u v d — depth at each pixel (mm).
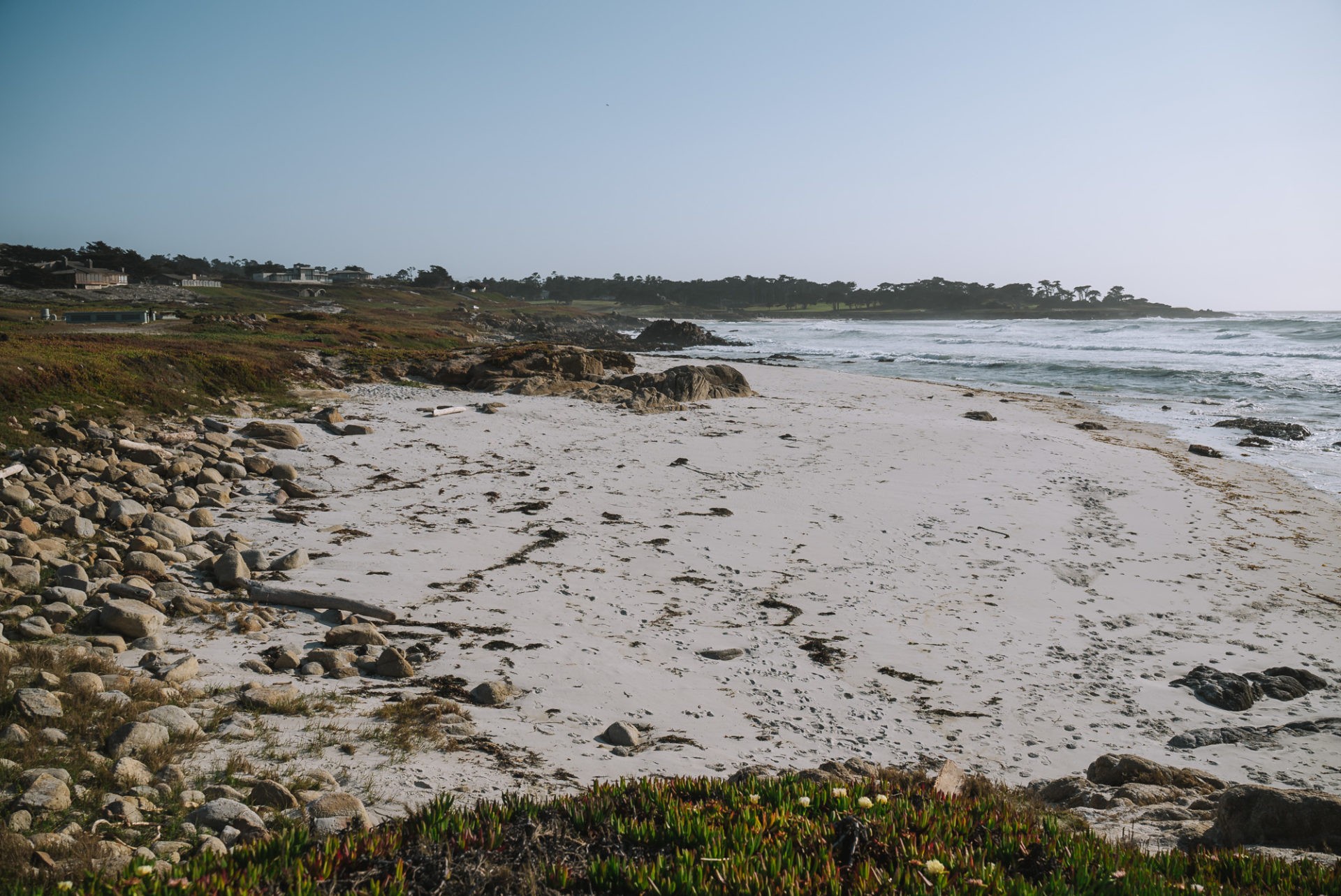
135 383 28453
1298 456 29078
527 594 14109
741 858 3859
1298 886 4246
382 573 14758
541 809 4633
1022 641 12977
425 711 8938
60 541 13656
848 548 17594
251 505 19250
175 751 7070
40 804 5613
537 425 31812
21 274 113250
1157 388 50250
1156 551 17906
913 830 4512
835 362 72312
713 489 22547
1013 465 26375
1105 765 8344
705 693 10625
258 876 3639
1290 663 12336
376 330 65000
